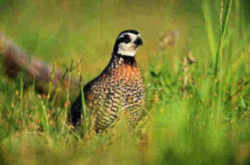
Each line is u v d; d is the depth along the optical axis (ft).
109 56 63.57
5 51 65.41
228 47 54.70
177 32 57.00
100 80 45.60
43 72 66.74
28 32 78.79
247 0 76.43
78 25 81.87
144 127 41.24
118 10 88.53
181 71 53.83
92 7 81.20
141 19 87.51
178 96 48.03
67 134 40.86
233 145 31.65
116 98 44.47
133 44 44.45
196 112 40.27
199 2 74.79
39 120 44.70
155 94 50.44
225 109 45.27
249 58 59.98
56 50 72.79
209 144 31.76
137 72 45.01
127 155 32.76
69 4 82.79
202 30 64.44
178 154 30.96
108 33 79.00
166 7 63.16
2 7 84.79
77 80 63.26
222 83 45.21
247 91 49.98
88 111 45.78
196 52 60.85
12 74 67.21
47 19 89.20
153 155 31.78
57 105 59.36
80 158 33.50
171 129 34.81
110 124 45.14
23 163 33.88
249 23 68.03
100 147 36.63
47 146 36.83
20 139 38.22
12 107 46.50
